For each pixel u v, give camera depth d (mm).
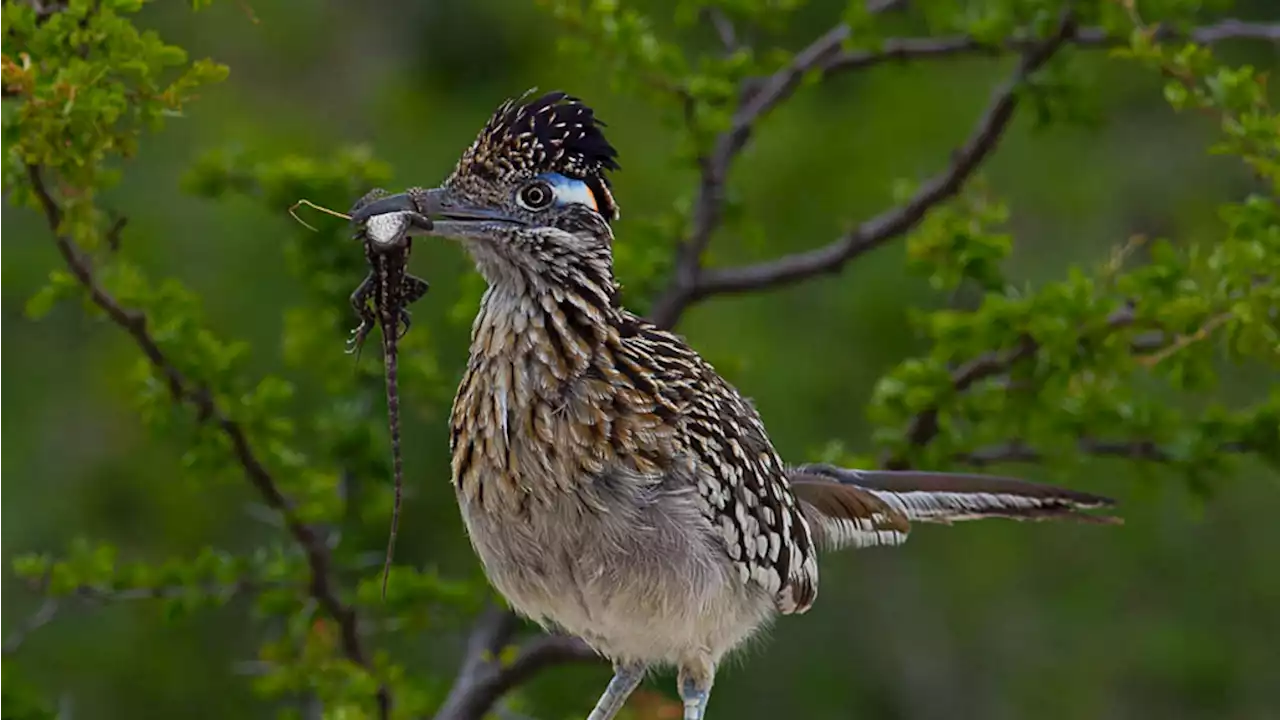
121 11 9406
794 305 17594
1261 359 10805
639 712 12586
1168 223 18328
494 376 8320
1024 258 18016
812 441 16734
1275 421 12016
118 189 16703
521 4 18547
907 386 12250
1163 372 11586
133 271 11516
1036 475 16766
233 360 11562
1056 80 12516
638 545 8367
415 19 18625
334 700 11523
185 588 11914
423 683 12781
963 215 13102
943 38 13078
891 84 18609
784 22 13414
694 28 18297
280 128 17469
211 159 12773
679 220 12977
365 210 8039
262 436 11672
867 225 12805
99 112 9219
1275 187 10422
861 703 17953
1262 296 10609
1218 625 18125
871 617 18188
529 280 8250
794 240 17844
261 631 17328
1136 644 18062
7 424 16859
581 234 8305
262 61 18266
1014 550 18406
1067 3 12312
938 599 18281
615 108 17812
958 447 12391
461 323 12492
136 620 17094
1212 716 18078
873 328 17344
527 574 8547
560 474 8266
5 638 16594
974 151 12500
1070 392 12250
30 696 11445
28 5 9734
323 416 12555
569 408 8266
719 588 8633
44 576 11867
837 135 18391
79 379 17156
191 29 18156
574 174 8305
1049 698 17969
